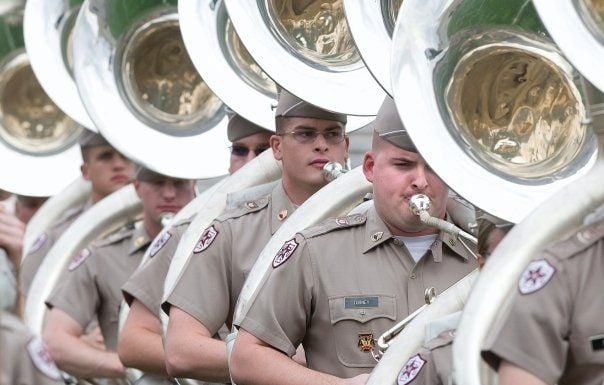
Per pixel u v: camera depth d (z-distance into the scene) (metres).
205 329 18.19
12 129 26.17
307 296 16.42
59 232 24.97
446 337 14.86
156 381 20.08
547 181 14.17
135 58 21.70
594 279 12.88
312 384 15.99
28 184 26.12
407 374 14.87
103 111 21.66
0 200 15.95
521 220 13.58
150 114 21.64
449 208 16.72
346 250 16.50
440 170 14.11
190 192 21.77
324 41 18.33
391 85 14.19
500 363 12.94
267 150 19.27
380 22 16.98
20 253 13.16
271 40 18.41
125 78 21.70
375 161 16.41
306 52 18.33
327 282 16.41
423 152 14.11
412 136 14.12
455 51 14.37
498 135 14.31
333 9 18.30
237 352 16.41
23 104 26.17
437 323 14.94
